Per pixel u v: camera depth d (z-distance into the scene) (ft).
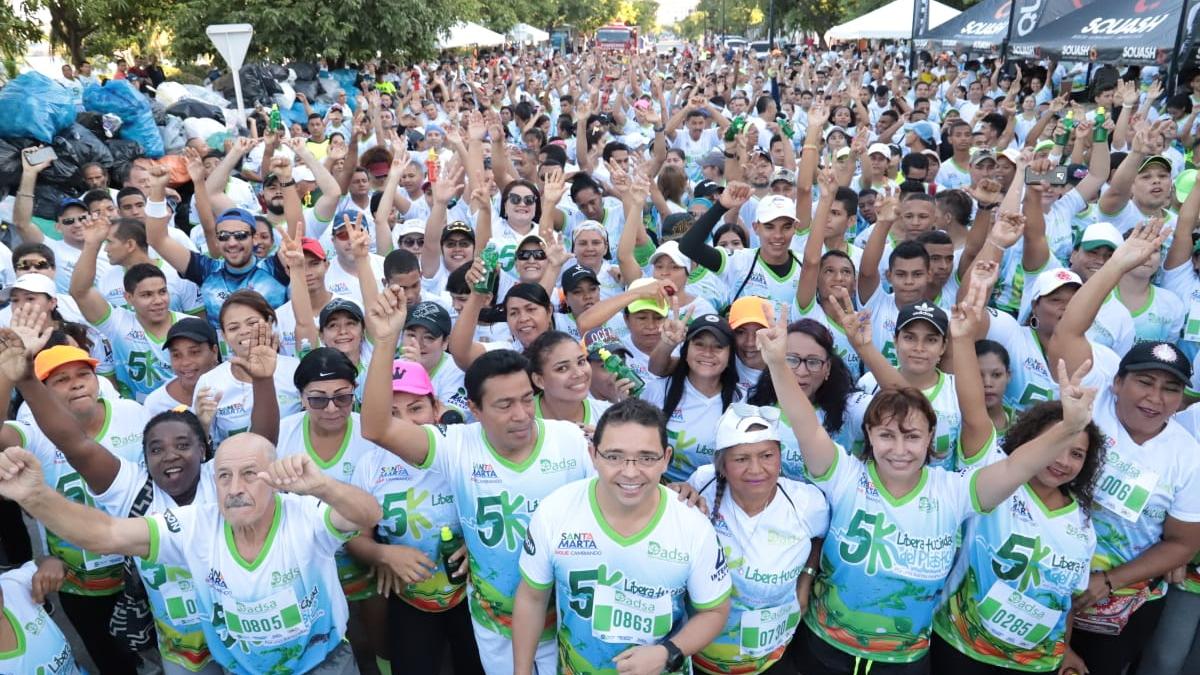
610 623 10.27
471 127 25.95
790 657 12.37
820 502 11.18
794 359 13.30
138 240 20.68
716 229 22.79
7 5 49.32
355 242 16.51
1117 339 17.48
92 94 36.83
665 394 14.64
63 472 13.39
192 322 15.44
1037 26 48.83
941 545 10.71
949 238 18.75
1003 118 38.22
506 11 138.21
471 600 12.35
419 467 11.76
